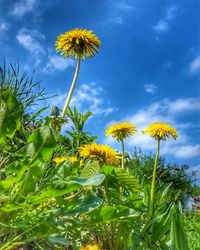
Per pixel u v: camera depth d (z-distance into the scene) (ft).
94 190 0.65
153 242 0.66
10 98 0.48
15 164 0.45
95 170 0.61
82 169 0.62
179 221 0.64
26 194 0.46
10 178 0.46
